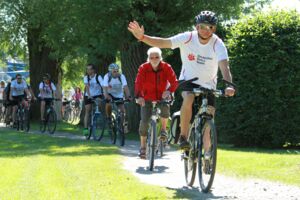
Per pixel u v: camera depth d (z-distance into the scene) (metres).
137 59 24.48
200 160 8.27
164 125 11.91
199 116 8.38
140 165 11.67
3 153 14.00
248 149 16.77
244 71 17.30
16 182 8.95
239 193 8.09
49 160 12.09
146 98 11.60
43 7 29.58
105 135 18.98
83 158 12.48
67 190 8.10
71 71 43.38
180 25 22.97
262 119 17.25
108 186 8.48
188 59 8.42
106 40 22.34
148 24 22.34
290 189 8.41
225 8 23.00
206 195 7.91
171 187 8.68
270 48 17.06
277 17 17.47
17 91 25.16
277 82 17.00
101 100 19.17
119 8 21.78
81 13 22.22
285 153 14.55
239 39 17.59
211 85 8.56
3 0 33.03
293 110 17.14
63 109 42.84
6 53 39.06
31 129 26.41
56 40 29.36
